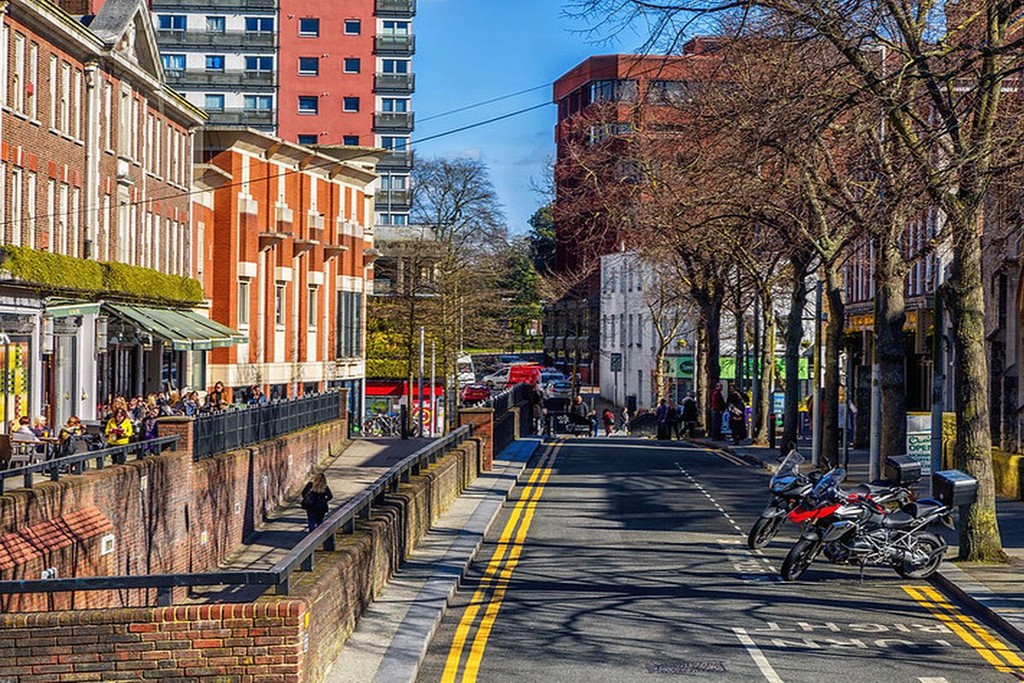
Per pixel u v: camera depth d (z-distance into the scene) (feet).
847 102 62.85
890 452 103.71
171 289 154.51
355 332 242.58
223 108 366.43
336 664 43.78
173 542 93.40
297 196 214.48
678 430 209.46
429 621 51.57
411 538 70.44
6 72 113.19
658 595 61.72
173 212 168.25
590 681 44.80
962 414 69.26
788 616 56.85
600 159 173.78
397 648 46.50
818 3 63.16
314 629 39.40
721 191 107.04
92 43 134.00
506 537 81.61
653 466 139.23
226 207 186.39
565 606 58.70
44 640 36.09
